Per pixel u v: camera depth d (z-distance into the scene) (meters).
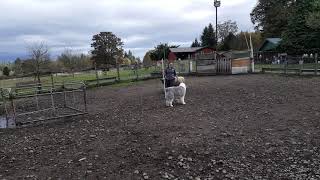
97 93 25.03
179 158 8.48
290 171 7.41
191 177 7.37
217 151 8.85
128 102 18.80
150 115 14.06
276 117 12.22
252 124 11.39
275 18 72.25
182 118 12.98
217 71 35.72
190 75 36.72
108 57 79.00
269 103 15.14
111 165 8.36
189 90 22.05
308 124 10.94
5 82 33.09
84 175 7.85
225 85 23.97
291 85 21.62
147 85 28.39
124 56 85.38
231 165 7.92
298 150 8.59
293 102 15.02
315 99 15.45
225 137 10.02
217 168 7.80
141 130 11.47
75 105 18.94
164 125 11.96
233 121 11.99
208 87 23.28
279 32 72.00
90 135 11.37
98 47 79.31
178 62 39.12
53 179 7.75
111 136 11.02
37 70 34.69
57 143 10.70
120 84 31.08
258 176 7.25
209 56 37.28
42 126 13.62
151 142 9.95
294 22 48.88
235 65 34.47
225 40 83.19
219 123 11.80
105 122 13.42
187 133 10.67
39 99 22.94
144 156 8.81
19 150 10.27
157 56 69.38
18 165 8.89
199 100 17.39
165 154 8.84
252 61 34.72
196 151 8.92
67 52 60.81
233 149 8.95
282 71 30.73
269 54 55.62
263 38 78.12
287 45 48.81
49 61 44.47
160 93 21.56
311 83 22.14
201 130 10.96
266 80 26.08
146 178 7.45
